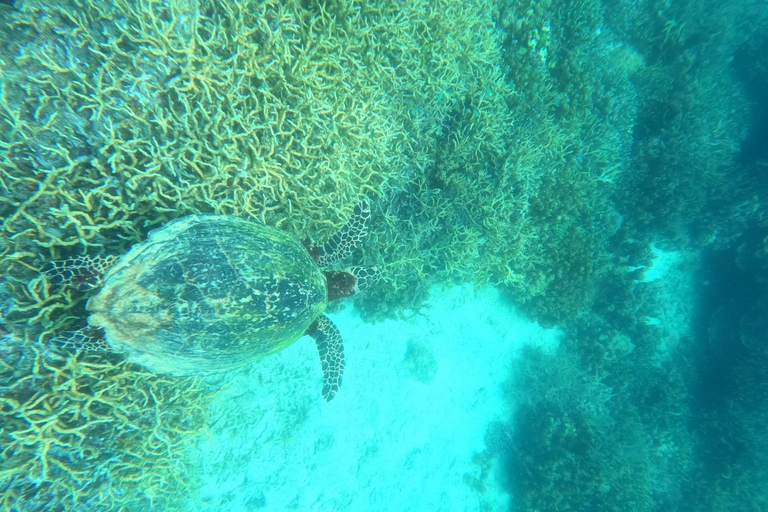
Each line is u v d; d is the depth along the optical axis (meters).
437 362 1.52
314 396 1.34
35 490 0.82
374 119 1.03
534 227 1.43
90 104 0.77
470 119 1.22
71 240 0.75
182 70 0.81
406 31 1.09
